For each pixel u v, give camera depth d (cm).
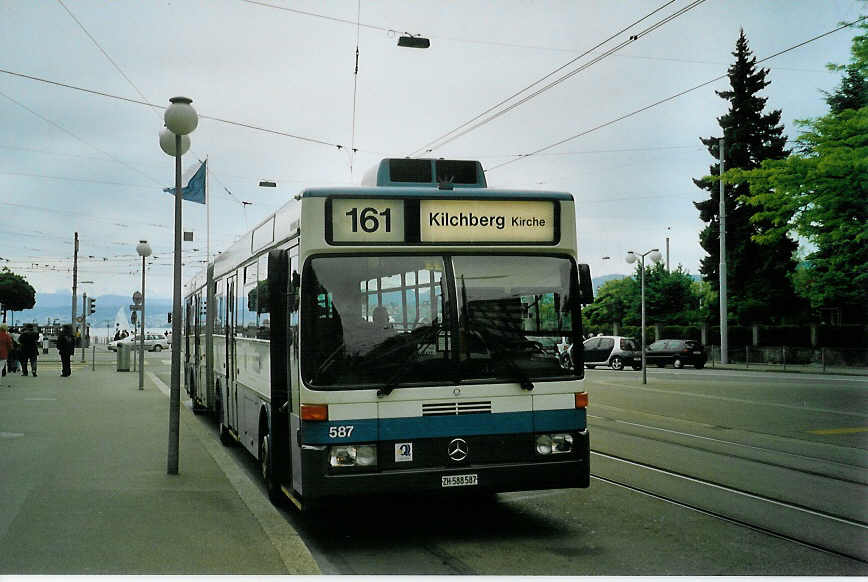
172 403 1015
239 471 1041
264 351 903
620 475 1029
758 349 4359
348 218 710
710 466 1094
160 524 748
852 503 861
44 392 2247
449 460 692
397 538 738
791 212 2648
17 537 699
